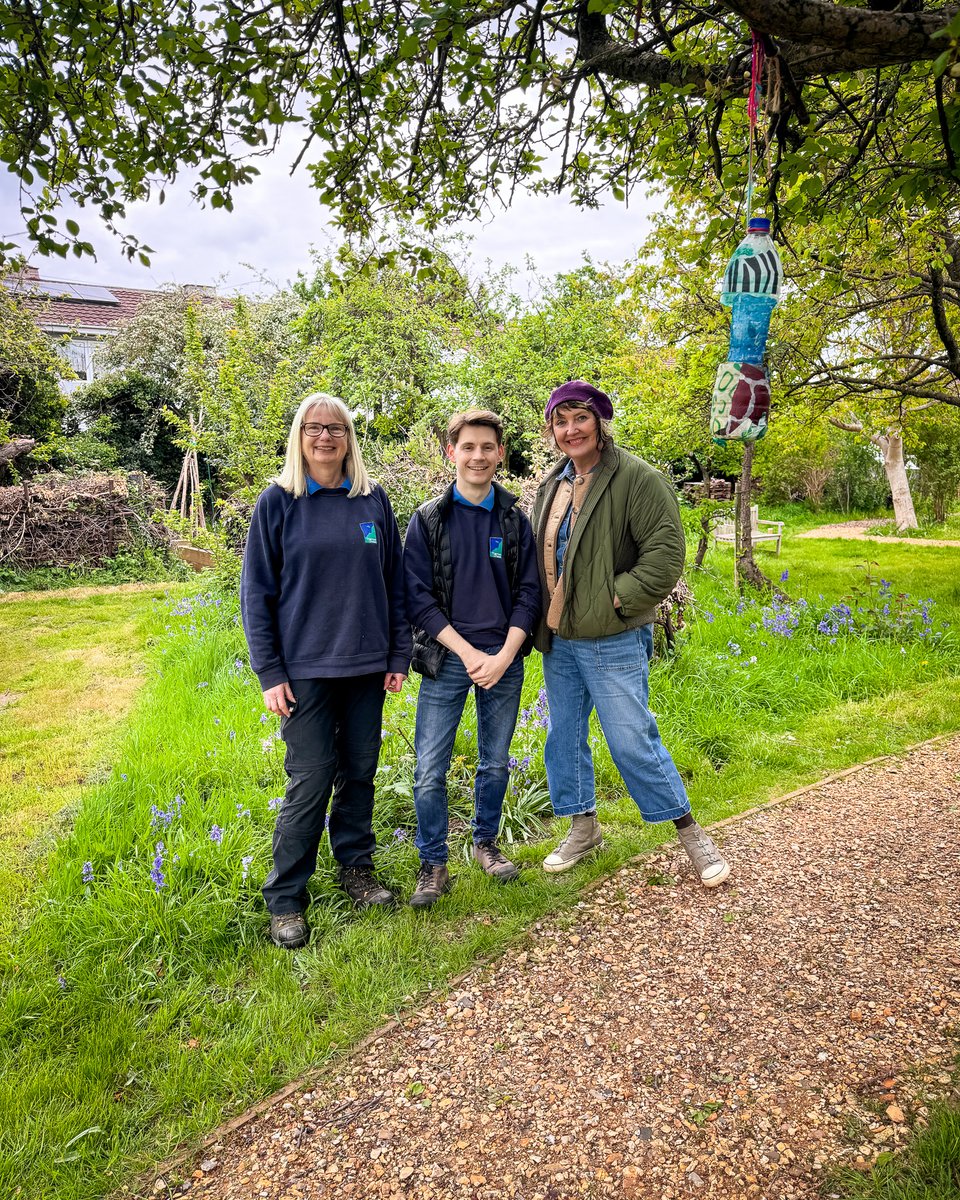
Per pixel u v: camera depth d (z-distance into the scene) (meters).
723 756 3.99
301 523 2.46
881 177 2.97
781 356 6.60
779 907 2.51
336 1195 1.60
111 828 3.09
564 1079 1.86
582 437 2.48
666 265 5.76
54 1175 1.69
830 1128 1.64
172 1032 2.13
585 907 2.59
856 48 1.48
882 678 5.04
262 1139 1.77
